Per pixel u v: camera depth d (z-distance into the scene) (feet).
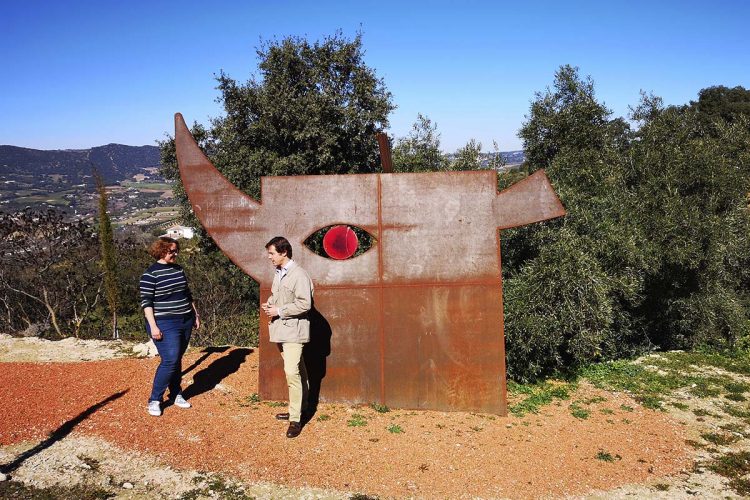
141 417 17.06
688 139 31.40
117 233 53.62
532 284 24.36
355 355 19.42
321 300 19.47
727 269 32.91
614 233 26.48
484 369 19.27
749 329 32.71
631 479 15.55
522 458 16.25
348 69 53.67
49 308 41.22
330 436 16.84
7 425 16.15
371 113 52.44
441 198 19.35
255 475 14.44
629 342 30.68
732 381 24.81
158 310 16.98
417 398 19.34
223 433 16.55
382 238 19.42
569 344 24.80
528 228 26.45
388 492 14.07
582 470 15.85
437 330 19.31
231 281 49.78
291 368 16.65
